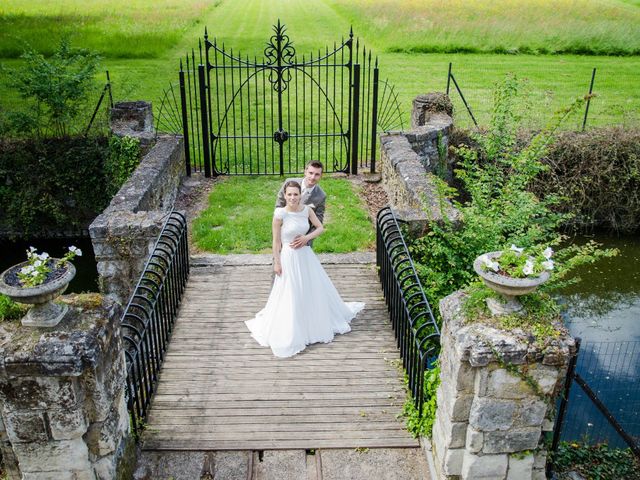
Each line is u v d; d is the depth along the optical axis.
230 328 6.01
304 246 5.61
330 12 31.38
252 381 5.23
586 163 11.70
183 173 10.41
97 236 6.89
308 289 5.62
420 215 7.03
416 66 19.39
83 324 3.62
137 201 7.53
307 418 4.81
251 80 18.34
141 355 4.70
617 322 9.69
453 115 12.03
